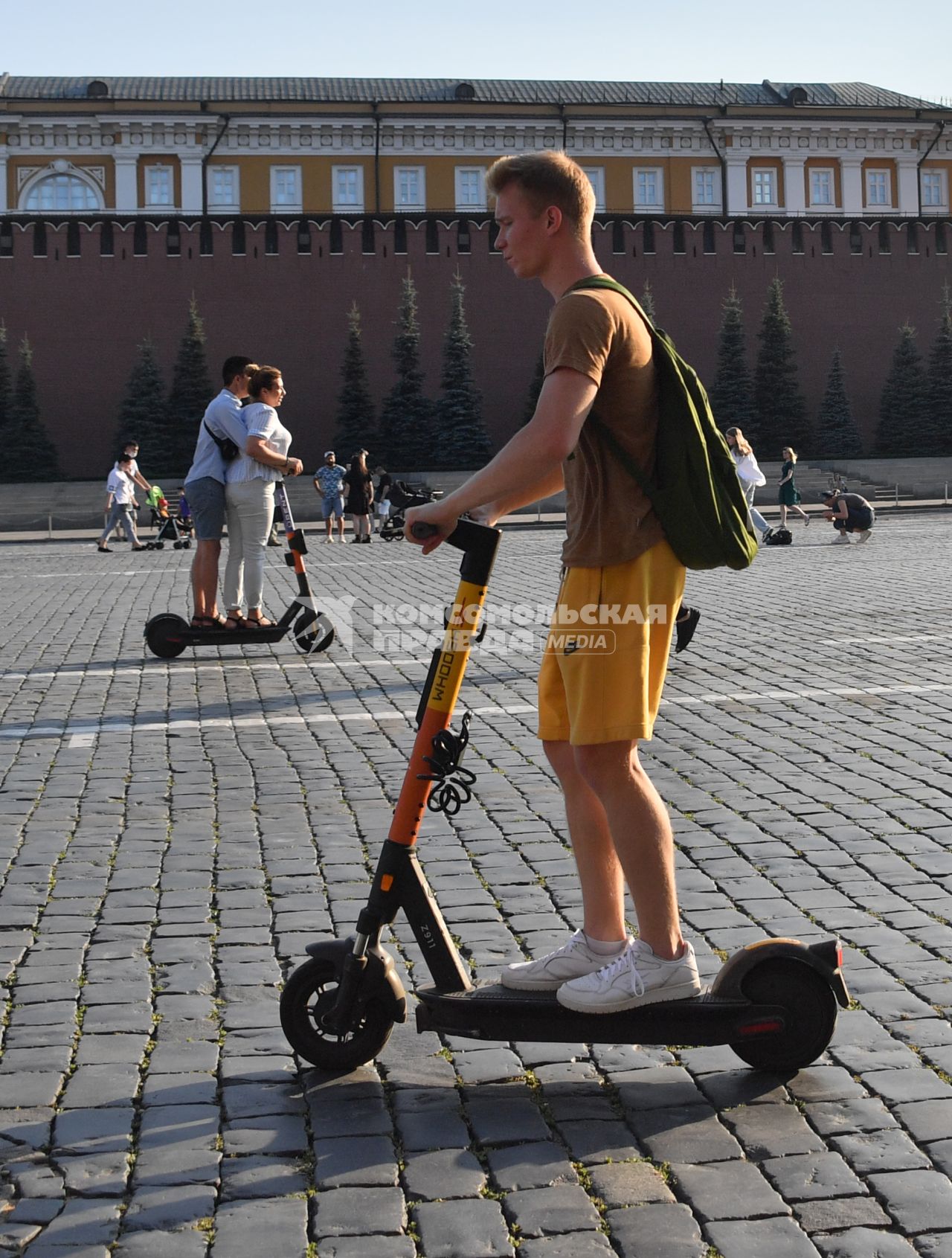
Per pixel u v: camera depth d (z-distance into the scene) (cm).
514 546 2373
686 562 315
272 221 5566
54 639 1189
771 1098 321
